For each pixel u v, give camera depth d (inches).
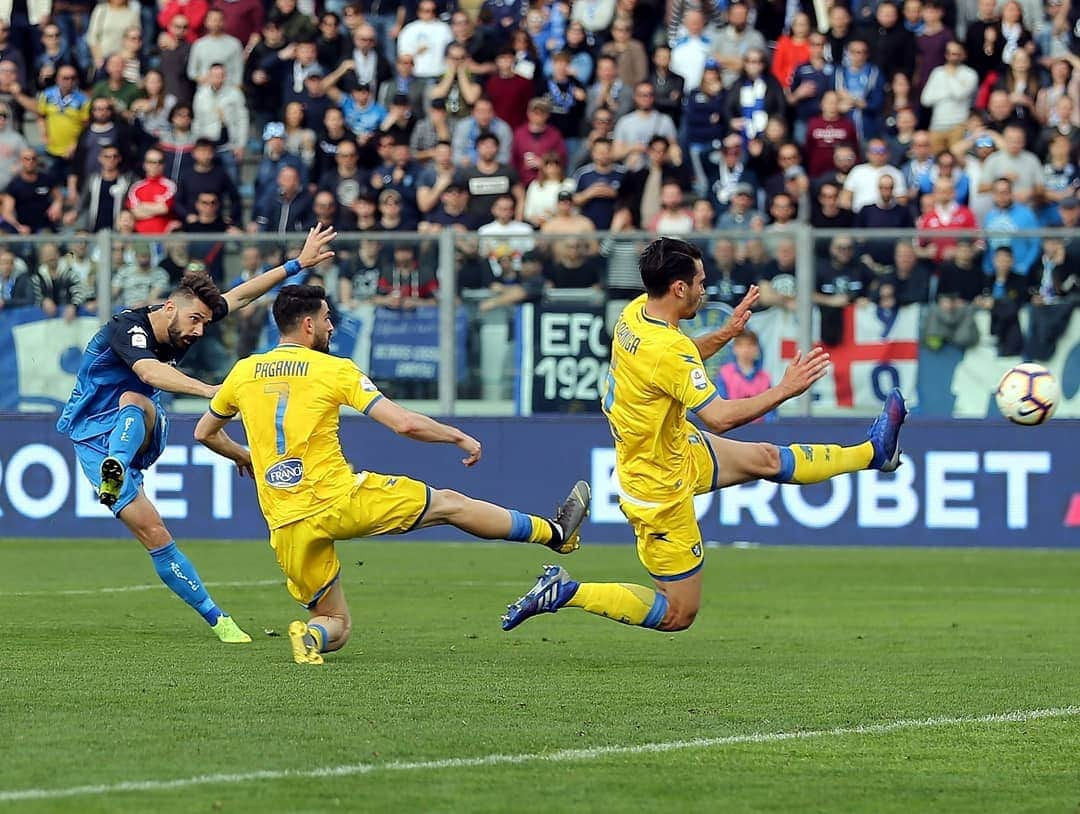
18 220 1882.4
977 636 976.3
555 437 1596.9
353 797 510.3
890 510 1567.4
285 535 799.1
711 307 1556.3
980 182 1786.4
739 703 708.0
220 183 1834.4
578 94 1978.3
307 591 814.5
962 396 1544.0
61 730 614.9
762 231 1545.3
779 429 1558.8
